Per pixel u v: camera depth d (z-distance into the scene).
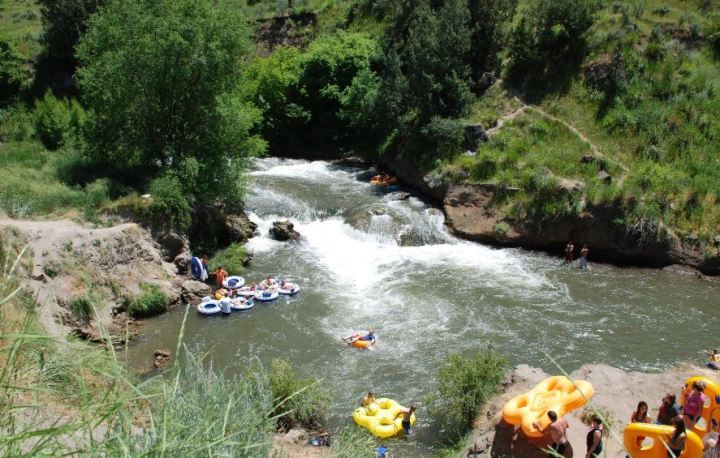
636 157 28.75
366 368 17.03
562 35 34.94
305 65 40.91
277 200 30.16
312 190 32.25
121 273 20.12
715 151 28.03
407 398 15.55
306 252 25.66
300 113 40.56
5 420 3.41
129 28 24.05
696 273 24.41
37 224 19.20
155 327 19.28
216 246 25.56
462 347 18.19
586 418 12.23
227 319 19.88
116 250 20.27
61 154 29.23
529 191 27.52
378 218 27.41
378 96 35.59
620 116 30.41
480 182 28.92
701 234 24.91
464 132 31.48
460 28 33.56
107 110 25.02
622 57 32.50
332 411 14.95
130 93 24.44
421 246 26.78
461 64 34.09
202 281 22.77
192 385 5.09
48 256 17.88
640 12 35.41
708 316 20.66
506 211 27.47
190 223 24.17
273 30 49.62
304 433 13.46
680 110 30.00
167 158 26.31
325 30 47.44
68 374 4.03
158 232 22.86
